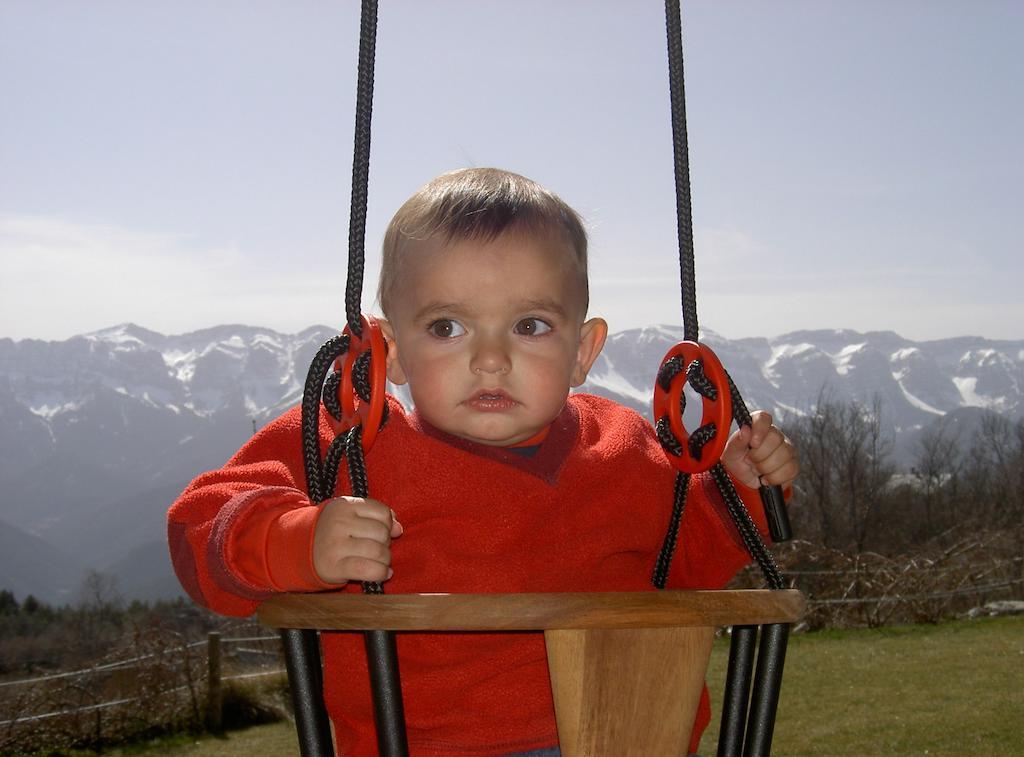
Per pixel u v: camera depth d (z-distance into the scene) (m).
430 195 1.69
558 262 1.65
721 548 1.90
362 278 1.50
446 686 1.69
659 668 1.28
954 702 7.65
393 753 1.21
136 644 10.20
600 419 1.98
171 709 9.67
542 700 1.71
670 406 1.70
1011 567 16.38
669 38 1.69
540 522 1.73
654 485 1.86
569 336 1.68
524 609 1.19
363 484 1.41
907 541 38.75
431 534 1.70
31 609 33.81
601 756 1.26
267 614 1.29
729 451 1.83
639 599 1.23
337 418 1.57
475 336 1.62
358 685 1.72
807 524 36.97
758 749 1.42
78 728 9.17
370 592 1.33
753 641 1.50
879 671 9.40
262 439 1.79
